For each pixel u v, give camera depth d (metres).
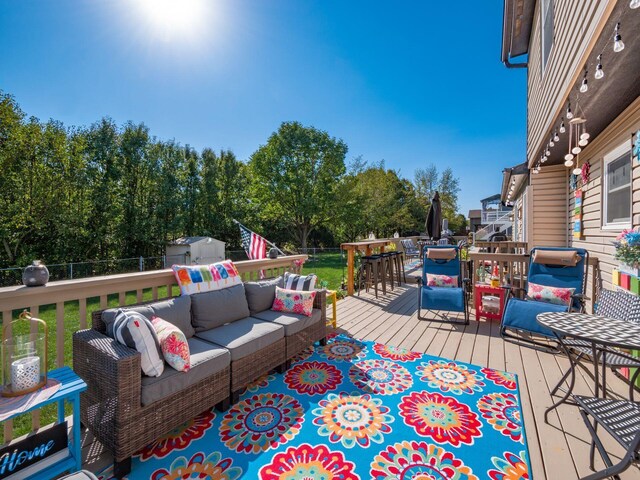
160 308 2.36
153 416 1.77
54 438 1.53
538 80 4.82
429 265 4.83
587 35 2.28
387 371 2.84
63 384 1.59
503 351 3.26
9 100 11.97
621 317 2.41
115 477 1.64
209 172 20.16
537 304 3.25
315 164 22.70
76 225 13.91
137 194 17.12
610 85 2.82
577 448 1.82
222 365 2.21
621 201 3.55
